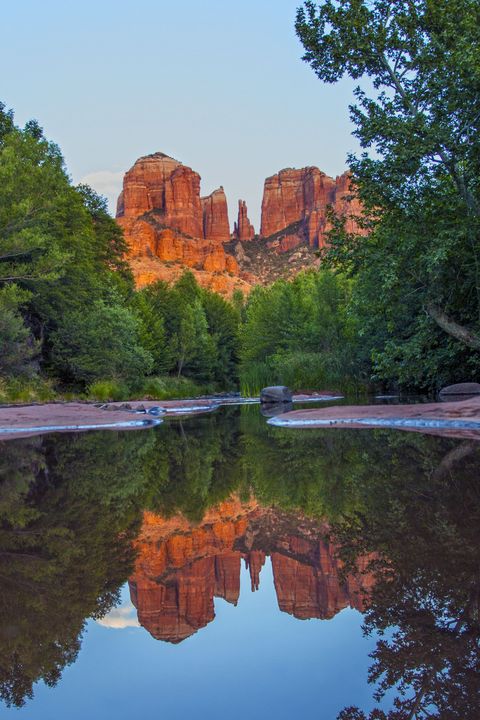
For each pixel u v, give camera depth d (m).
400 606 1.99
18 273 19.72
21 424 12.59
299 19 13.02
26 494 4.73
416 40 12.38
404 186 11.90
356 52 12.77
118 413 15.03
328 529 3.21
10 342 18.77
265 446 7.70
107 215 37.78
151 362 31.03
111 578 2.49
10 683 1.51
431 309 12.49
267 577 2.45
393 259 11.66
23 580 2.47
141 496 4.55
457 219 11.88
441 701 1.33
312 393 26.92
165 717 1.28
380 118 11.66
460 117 11.44
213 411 19.17
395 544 2.76
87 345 24.42
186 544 3.07
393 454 5.96
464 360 15.68
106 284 32.38
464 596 2.04
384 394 26.05
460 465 5.01
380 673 1.51
